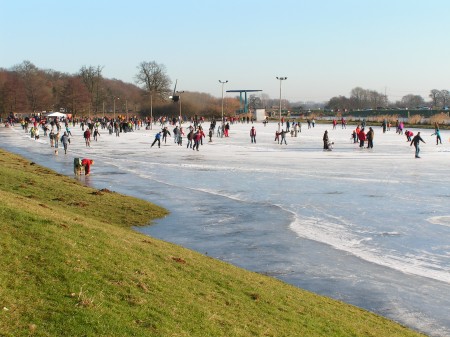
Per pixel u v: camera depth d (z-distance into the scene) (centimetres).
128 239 1333
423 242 1836
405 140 6544
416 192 2794
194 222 2103
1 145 6028
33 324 799
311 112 18538
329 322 1084
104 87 18275
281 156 4628
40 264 988
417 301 1310
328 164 4012
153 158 4488
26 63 18888
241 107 16088
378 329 1102
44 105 15950
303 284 1410
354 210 2348
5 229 1105
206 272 1218
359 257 1661
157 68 15375
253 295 1134
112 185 2995
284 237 1886
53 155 4775
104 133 8500
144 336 827
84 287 941
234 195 2712
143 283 1023
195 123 10344
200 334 879
